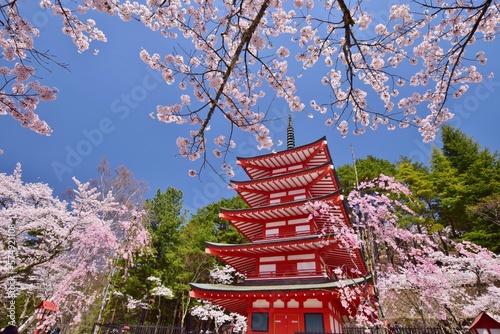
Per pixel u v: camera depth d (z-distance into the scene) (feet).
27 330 58.03
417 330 36.11
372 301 36.68
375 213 37.47
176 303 94.12
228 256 56.59
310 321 42.57
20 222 52.95
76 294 57.16
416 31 18.47
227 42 19.04
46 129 18.22
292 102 19.52
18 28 14.87
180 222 107.76
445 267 54.95
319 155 65.67
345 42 13.46
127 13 16.70
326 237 45.24
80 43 18.44
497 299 48.14
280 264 51.67
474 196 87.40
